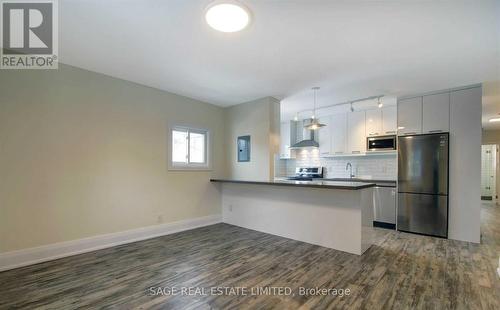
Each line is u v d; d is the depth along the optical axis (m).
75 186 3.05
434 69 3.04
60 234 2.93
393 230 4.26
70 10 1.94
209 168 4.70
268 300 2.03
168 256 2.99
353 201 3.10
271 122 4.34
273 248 3.29
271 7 1.88
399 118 4.23
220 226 4.52
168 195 4.02
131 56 2.77
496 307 1.93
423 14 1.95
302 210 3.60
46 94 2.85
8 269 2.57
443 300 2.03
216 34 2.29
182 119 4.27
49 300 2.02
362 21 2.06
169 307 1.93
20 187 2.67
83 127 3.13
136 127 3.65
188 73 3.25
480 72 3.12
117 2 1.83
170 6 1.88
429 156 3.89
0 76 2.58
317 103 4.73
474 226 3.54
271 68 3.06
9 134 2.61
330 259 2.90
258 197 4.21
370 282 2.33
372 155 5.41
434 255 3.03
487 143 7.38
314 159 6.30
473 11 1.90
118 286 2.25
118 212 3.43
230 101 4.64
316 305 1.95
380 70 3.09
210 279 2.39
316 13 1.95
